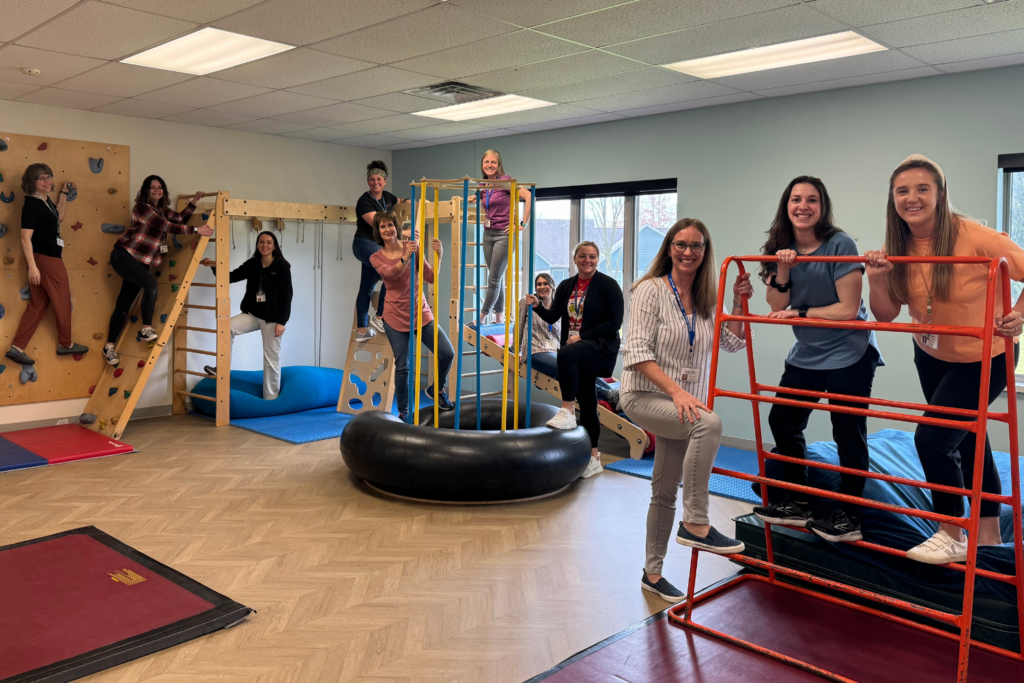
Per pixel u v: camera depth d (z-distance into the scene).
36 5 3.74
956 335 2.52
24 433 6.01
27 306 6.16
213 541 3.82
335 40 4.32
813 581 2.69
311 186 7.97
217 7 3.77
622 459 5.71
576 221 7.39
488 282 6.52
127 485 4.75
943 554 2.50
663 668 2.57
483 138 7.75
